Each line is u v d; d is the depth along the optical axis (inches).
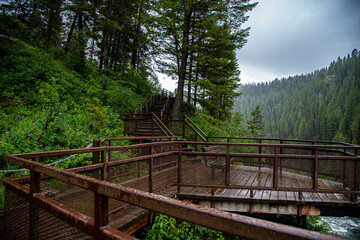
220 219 31.9
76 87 528.4
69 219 56.9
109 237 45.6
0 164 226.1
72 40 725.3
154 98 732.7
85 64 692.1
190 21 555.8
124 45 963.3
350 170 173.2
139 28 940.6
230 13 517.0
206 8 539.5
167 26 526.0
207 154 177.6
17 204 83.5
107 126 426.9
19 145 251.6
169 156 203.3
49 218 65.6
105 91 585.6
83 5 679.1
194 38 554.6
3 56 488.7
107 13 731.4
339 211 174.9
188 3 499.5
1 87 407.8
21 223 80.4
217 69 631.2
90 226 50.6
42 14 765.9
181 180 184.1
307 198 179.6
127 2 835.4
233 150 457.4
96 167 131.1
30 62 506.0
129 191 43.6
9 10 795.4
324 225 286.7
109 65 911.0
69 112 405.4
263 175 229.3
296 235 24.8
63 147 287.6
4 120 311.3
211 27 500.4
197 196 179.0
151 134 401.4
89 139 327.6
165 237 142.6
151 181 166.4
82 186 53.2
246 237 29.2
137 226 134.9
